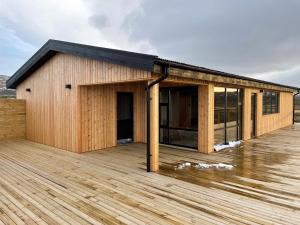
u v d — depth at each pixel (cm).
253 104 1148
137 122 1026
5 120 1101
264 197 439
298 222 349
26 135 1145
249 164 663
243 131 1036
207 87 803
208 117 803
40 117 1028
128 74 626
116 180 535
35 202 423
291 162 682
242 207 397
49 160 723
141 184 508
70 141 860
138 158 743
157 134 611
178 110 905
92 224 347
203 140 813
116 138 947
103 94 901
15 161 714
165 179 540
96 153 818
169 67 571
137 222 351
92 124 866
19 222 354
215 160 709
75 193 462
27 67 1029
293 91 1631
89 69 763
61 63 895
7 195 456
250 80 994
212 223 346
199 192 462
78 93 825
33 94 1073
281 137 1127
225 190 473
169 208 395
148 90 600
